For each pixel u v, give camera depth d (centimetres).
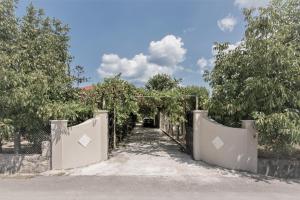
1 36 883
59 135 849
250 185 695
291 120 756
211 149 941
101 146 988
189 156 1091
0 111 826
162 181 723
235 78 938
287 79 778
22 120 830
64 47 1171
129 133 1997
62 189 651
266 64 787
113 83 1278
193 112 1033
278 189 668
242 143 843
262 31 834
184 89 1500
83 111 998
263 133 806
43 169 832
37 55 955
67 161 864
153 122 3114
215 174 800
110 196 600
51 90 925
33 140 871
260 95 812
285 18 849
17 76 782
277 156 864
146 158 1048
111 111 1266
